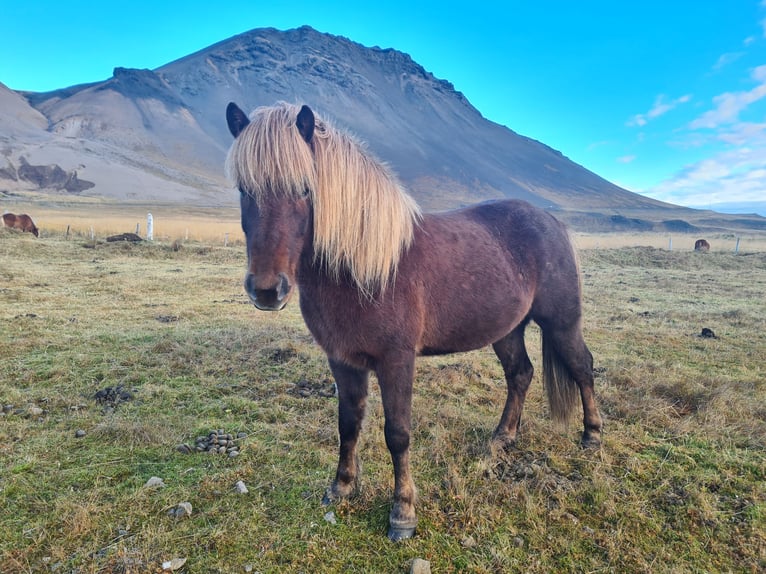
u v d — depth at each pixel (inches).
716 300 339.9
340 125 81.7
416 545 77.6
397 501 81.7
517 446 112.9
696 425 122.6
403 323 77.6
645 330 239.1
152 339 191.2
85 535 77.1
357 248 73.2
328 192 71.3
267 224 66.7
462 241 93.4
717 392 140.3
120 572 69.6
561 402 114.7
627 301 332.2
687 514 85.7
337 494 89.5
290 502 88.3
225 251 543.2
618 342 215.6
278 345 186.5
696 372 169.5
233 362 167.6
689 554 76.1
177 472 97.0
